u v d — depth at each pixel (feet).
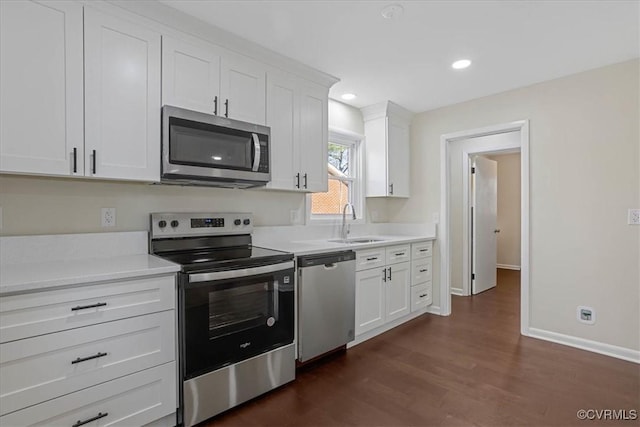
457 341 9.65
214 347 6.04
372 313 9.83
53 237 6.13
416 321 11.52
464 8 6.40
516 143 14.03
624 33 7.25
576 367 7.97
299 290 7.71
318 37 7.45
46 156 5.22
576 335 9.21
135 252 7.06
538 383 7.23
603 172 8.84
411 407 6.38
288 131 8.63
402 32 7.25
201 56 6.97
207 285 5.94
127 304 5.18
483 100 11.17
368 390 6.99
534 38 7.47
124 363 5.16
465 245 15.14
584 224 9.11
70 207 6.37
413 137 13.10
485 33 7.30
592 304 8.98
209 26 6.86
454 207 15.44
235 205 8.79
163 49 6.45
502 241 21.99
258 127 7.75
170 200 7.64
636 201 8.39
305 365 8.17
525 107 10.21
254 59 7.88
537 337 9.85
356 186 12.57
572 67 8.93
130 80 6.05
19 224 5.87
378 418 6.04
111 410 5.05
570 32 7.23
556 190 9.57
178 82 6.63
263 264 6.78
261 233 9.29
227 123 7.20
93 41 5.65
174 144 6.43
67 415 4.70
